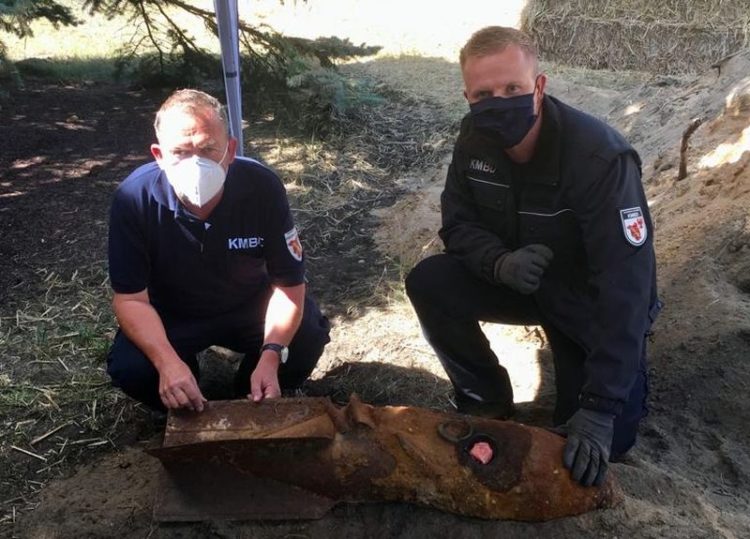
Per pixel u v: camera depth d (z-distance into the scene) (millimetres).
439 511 2627
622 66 9102
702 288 3727
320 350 3330
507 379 3279
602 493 2600
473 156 2934
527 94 2615
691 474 2998
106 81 8047
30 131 6602
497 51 2598
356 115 7270
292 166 6273
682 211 4336
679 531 2576
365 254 5043
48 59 8438
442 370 3799
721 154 4578
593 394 2586
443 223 3115
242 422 2643
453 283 3115
